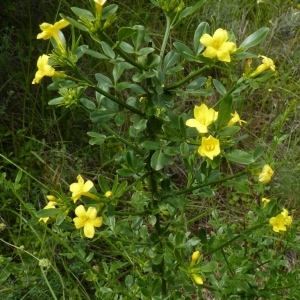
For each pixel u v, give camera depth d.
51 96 0.48
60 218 0.22
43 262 0.31
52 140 0.47
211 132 0.20
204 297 0.40
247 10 0.59
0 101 0.48
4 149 0.46
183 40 0.53
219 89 0.22
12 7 0.49
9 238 0.41
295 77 0.54
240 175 0.23
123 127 0.47
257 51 0.54
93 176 0.46
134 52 0.20
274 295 0.30
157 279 0.26
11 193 0.42
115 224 0.26
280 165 0.46
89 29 0.19
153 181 0.23
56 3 0.52
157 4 0.21
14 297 0.36
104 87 0.23
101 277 0.29
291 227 0.29
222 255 0.30
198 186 0.23
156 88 0.21
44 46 0.51
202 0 0.20
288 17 0.59
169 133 0.20
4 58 0.47
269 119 0.52
